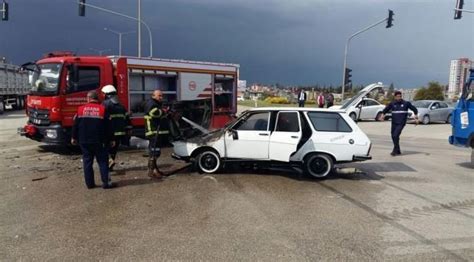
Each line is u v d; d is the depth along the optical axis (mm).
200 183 8086
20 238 5035
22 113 30797
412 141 17312
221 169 9133
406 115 12484
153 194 7172
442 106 27750
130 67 11984
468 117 10719
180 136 9648
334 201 6953
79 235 5156
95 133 7309
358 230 5500
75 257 4488
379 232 5438
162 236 5152
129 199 6828
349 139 8703
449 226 5738
